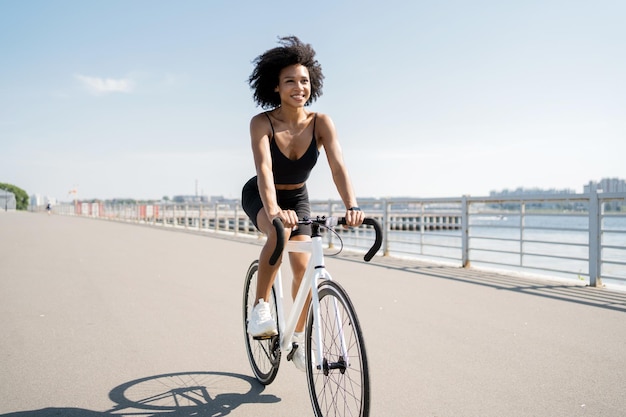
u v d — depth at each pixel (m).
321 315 2.52
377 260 9.91
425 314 5.22
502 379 3.38
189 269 8.70
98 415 2.87
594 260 6.68
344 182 2.90
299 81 2.97
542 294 6.21
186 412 2.91
